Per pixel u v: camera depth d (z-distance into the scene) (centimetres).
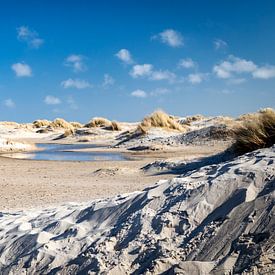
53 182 1399
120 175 1524
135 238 524
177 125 3475
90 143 3731
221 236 471
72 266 521
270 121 1512
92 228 598
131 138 3266
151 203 579
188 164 1566
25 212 816
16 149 3138
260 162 610
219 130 2631
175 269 439
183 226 517
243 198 509
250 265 410
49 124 6281
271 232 436
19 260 568
